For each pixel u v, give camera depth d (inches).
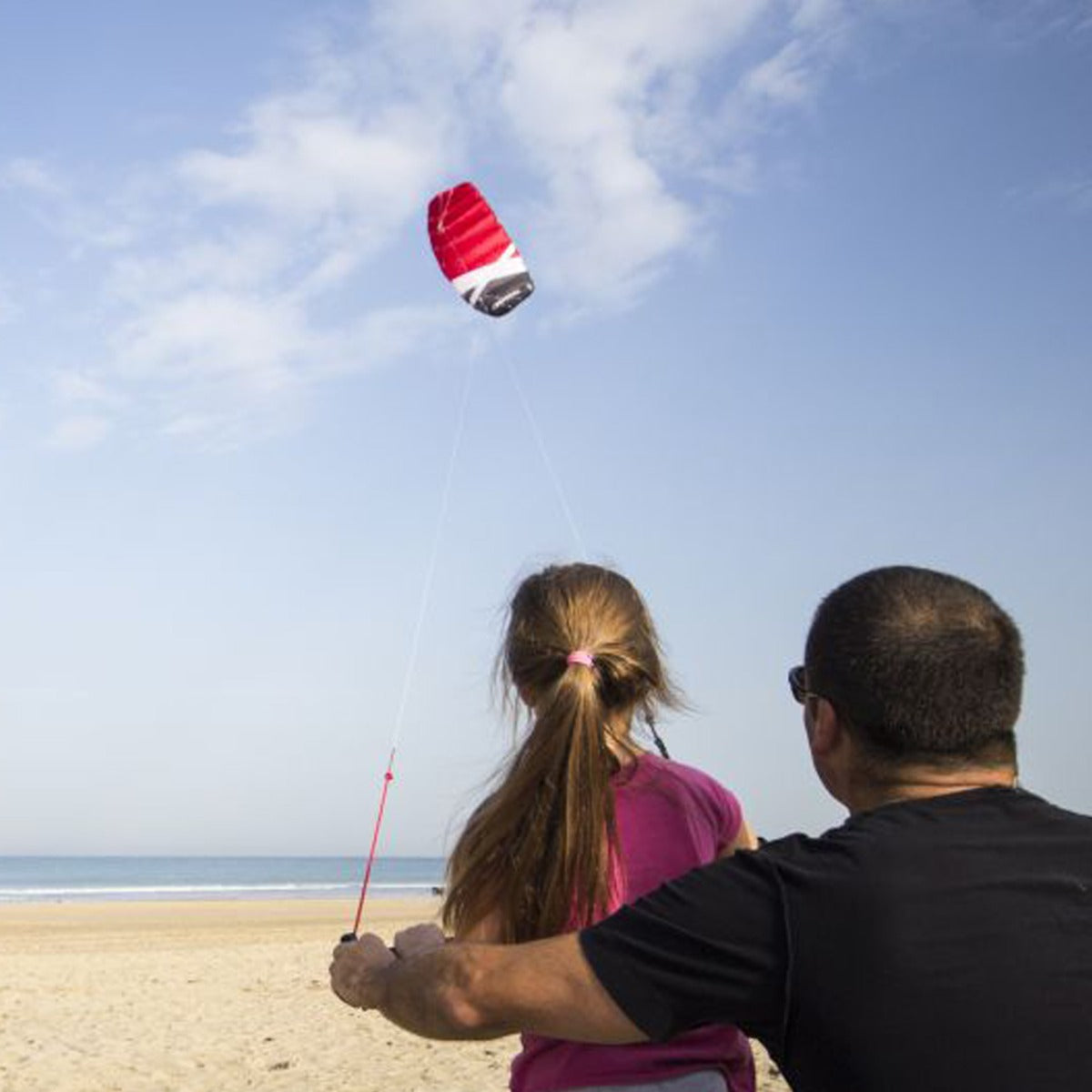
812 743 83.6
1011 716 79.2
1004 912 71.6
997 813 75.9
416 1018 80.6
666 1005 74.4
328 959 568.7
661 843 93.2
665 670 101.2
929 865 73.1
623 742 97.7
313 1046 346.0
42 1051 344.8
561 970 75.4
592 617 96.6
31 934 871.1
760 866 75.7
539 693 97.3
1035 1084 67.8
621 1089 85.2
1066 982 69.8
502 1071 306.0
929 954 70.6
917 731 77.3
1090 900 72.5
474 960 78.1
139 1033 370.9
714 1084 87.0
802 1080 72.9
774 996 72.9
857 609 79.9
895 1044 69.5
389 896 2091.5
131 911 1325.0
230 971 518.6
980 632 78.4
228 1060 331.3
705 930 74.0
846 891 72.6
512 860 88.9
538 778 90.4
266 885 2751.0
